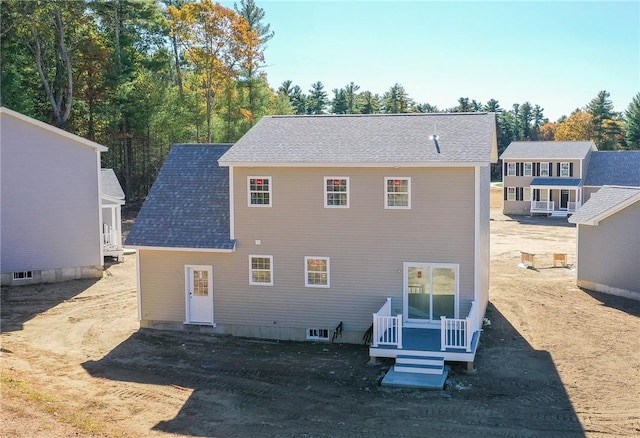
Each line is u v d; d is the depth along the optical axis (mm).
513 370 20547
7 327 25453
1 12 49906
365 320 23594
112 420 16547
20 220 32438
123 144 66125
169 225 25391
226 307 24875
